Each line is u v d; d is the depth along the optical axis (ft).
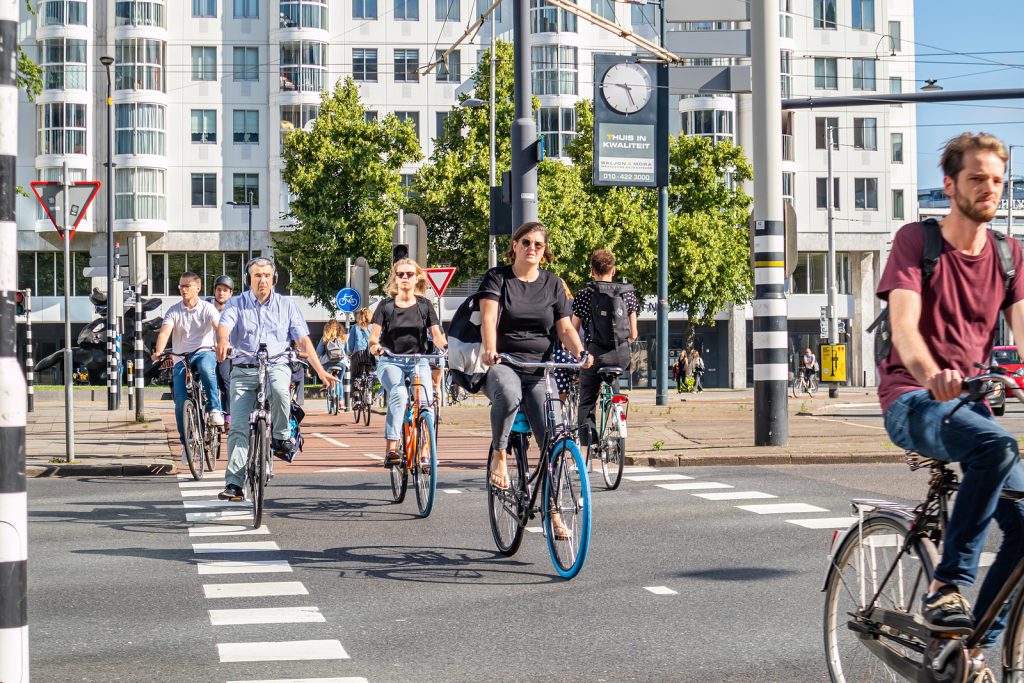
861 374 220.84
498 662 19.77
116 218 207.21
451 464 53.16
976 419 14.05
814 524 34.65
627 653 20.31
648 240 171.73
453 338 29.84
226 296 49.47
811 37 220.23
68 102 206.28
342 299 113.09
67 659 20.07
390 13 215.10
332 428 83.41
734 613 23.44
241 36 212.84
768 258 55.62
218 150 212.23
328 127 172.76
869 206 220.43
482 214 159.74
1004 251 14.84
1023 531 13.88
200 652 20.57
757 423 56.44
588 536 26.22
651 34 216.13
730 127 211.61
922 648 14.40
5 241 14.80
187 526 35.42
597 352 43.78
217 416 47.60
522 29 55.36
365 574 27.78
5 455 14.60
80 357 156.35
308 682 18.56
